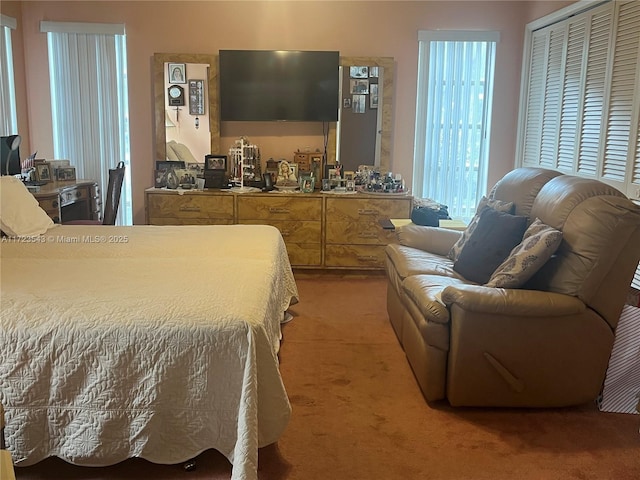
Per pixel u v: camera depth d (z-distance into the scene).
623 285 2.48
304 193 4.67
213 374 1.90
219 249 2.86
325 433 2.38
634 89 3.42
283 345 3.31
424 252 3.56
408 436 2.37
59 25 4.82
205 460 2.16
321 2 4.82
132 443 1.92
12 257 2.66
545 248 2.46
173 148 4.98
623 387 2.60
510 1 4.84
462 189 5.12
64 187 4.40
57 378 1.88
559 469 2.15
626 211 2.41
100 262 2.57
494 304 2.41
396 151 5.05
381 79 4.89
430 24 4.86
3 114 4.62
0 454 1.51
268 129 5.00
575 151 4.09
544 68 4.56
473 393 2.53
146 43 4.89
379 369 3.01
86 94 4.96
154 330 1.88
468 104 5.00
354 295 4.28
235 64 4.80
